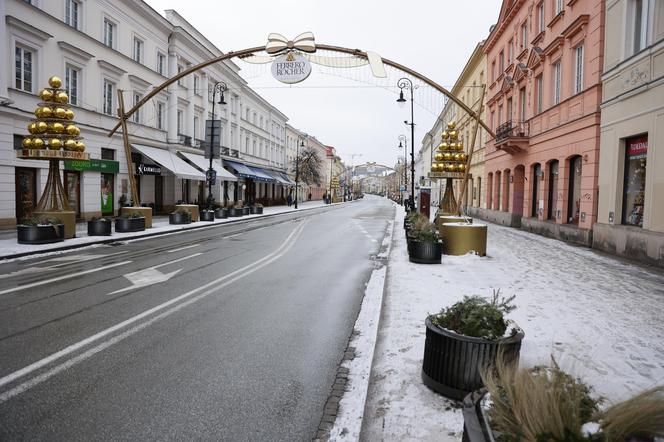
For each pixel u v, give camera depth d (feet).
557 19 59.47
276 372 14.29
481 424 7.30
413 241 34.83
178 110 107.34
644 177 39.68
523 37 77.56
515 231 70.64
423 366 12.68
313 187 311.06
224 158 134.31
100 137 76.84
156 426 10.88
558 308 21.06
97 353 15.69
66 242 45.60
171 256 39.93
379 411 11.01
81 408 11.71
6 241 45.47
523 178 78.54
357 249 47.34
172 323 19.42
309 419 11.33
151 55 93.91
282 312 21.57
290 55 47.55
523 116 76.89
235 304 22.99
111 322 19.36
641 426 6.11
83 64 71.77
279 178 193.98
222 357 15.52
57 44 65.67
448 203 55.88
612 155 43.86
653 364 14.17
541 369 7.74
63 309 21.38
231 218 97.55
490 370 8.34
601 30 46.96
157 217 93.25
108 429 10.70
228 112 140.15
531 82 70.44
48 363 14.71
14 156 58.29
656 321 19.13
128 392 12.69
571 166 56.18
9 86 57.21
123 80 83.15
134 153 87.56
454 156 54.13
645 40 39.86
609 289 25.85
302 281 29.43
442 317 12.68
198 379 13.66
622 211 42.96
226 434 10.57
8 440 10.14
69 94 69.77
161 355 15.61
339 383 13.52
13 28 57.72
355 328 19.02
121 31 82.74
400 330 17.19
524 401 6.68
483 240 39.73
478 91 114.73
